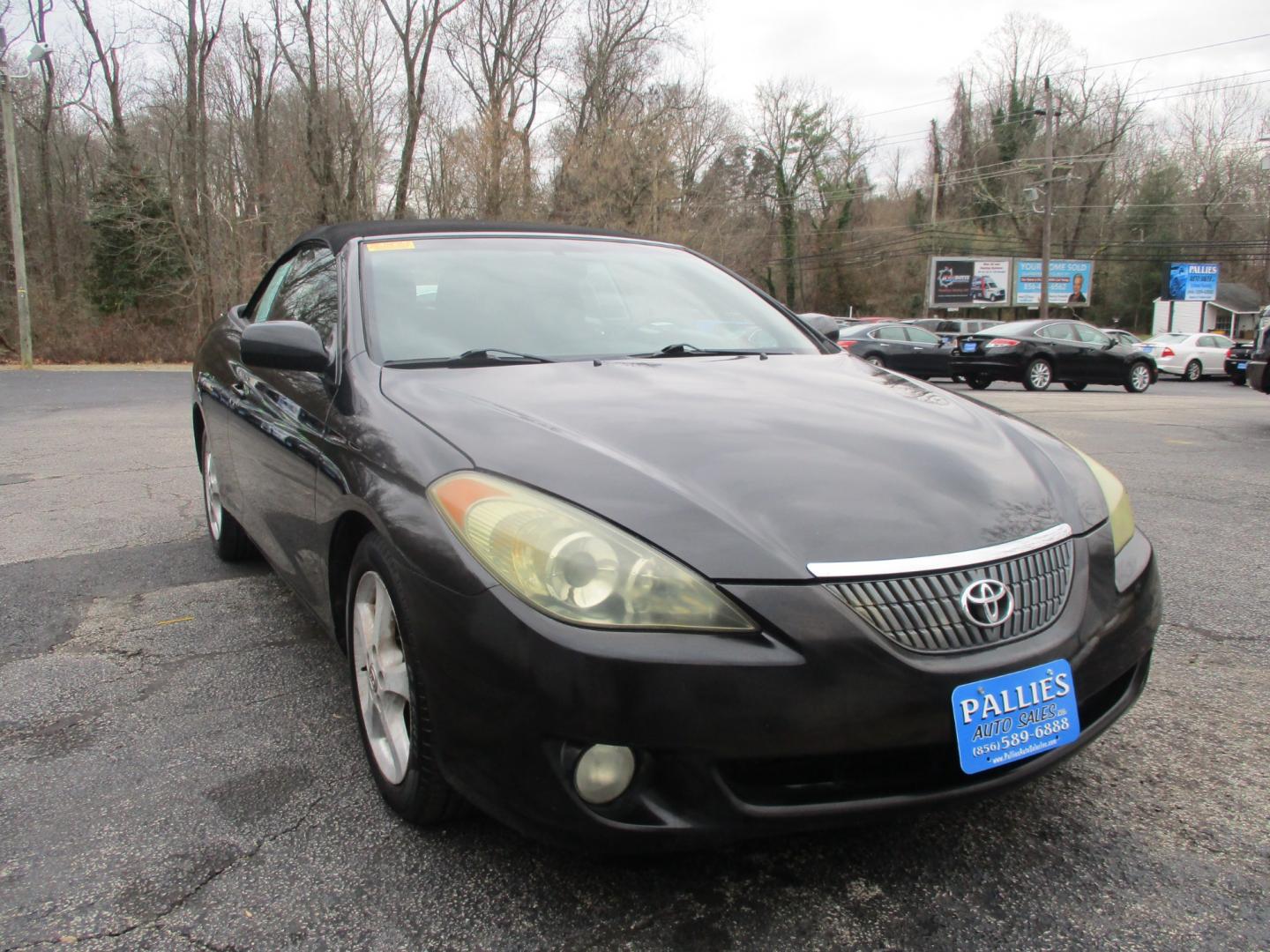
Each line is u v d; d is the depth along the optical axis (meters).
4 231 28.14
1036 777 1.90
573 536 1.76
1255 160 53.12
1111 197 55.69
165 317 31.70
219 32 30.48
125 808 2.29
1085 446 8.53
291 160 30.73
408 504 2.02
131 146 33.25
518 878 2.00
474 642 1.78
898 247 56.78
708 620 1.70
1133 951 1.79
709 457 2.02
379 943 1.80
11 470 7.02
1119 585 2.10
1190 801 2.32
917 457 2.13
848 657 1.71
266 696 2.96
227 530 4.23
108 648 3.38
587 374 2.60
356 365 2.62
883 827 2.20
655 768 1.72
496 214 31.55
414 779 2.06
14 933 1.83
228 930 1.84
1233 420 11.25
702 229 40.81
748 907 1.91
